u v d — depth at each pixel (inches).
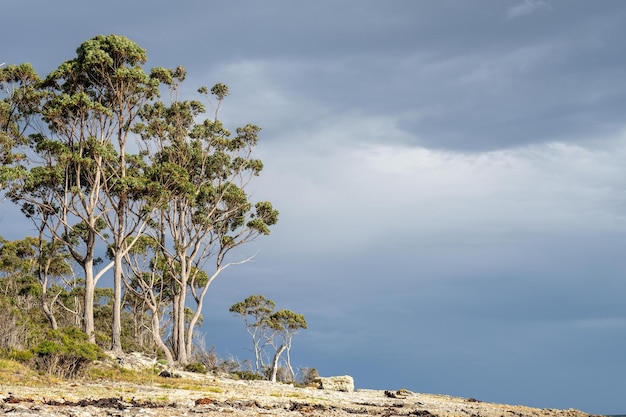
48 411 620.4
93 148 1721.2
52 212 1803.6
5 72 1876.2
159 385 1115.9
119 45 1750.7
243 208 2148.1
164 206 1843.0
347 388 1625.2
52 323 1956.2
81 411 641.0
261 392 1167.6
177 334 1952.5
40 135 1888.5
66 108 1729.8
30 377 962.1
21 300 2183.8
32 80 1914.4
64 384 954.1
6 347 1096.2
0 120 1812.3
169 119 2064.5
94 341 1647.4
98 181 1768.0
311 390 1429.6
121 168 1813.5
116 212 1756.9
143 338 2395.4
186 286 2018.9
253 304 2319.1
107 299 2522.1
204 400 830.5
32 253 2327.8
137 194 1758.1
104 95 1827.0
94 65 1738.4
